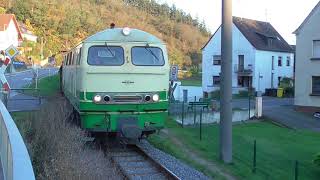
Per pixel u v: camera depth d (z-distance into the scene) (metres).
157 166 11.01
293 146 19.61
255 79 56.56
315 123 29.61
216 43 57.91
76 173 7.25
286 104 40.38
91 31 103.38
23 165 3.84
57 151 8.74
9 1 109.50
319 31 35.44
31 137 10.16
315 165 15.02
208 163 13.09
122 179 9.70
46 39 99.31
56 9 106.31
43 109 12.55
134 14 116.00
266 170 13.33
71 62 16.39
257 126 26.92
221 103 13.80
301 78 36.16
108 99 12.95
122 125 12.98
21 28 97.31
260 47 57.28
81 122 13.06
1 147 7.82
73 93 14.97
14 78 48.62
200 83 68.19
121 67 13.04
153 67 13.28
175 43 105.69
